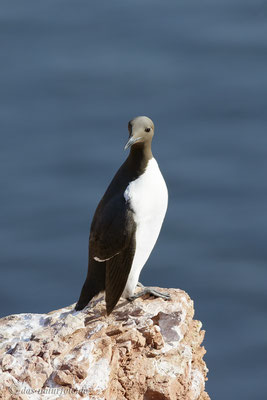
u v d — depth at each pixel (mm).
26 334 10664
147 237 11320
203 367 11133
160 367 10242
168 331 10711
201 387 10664
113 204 11125
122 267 11172
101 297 11609
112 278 11172
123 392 9977
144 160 11102
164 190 11266
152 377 10062
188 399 10344
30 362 9586
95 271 11414
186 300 11391
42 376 9445
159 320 10891
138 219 11070
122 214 11023
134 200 11031
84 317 11109
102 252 11195
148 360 10172
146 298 11516
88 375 9531
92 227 11375
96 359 9758
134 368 10016
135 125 10875
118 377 9945
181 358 10391
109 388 9734
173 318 10828
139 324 10492
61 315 11281
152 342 10359
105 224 11109
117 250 11109
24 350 9836
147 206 11086
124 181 11203
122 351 9992
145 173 11102
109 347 9859
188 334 10984
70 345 9930
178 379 10219
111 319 10914
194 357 10945
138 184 11086
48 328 10430
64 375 9406
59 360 9656
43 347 9867
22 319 11125
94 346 9844
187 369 10359
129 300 11453
